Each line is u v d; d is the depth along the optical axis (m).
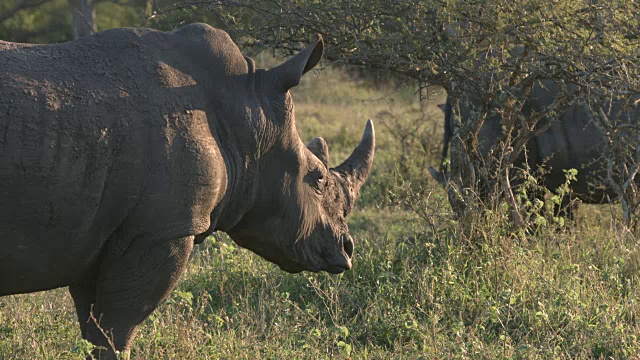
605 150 27.41
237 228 17.95
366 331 21.08
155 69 15.51
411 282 23.28
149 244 15.41
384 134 53.06
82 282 16.69
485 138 27.95
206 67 16.27
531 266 23.39
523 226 25.36
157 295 15.90
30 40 58.34
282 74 17.03
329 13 23.03
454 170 25.80
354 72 77.00
